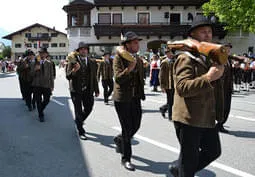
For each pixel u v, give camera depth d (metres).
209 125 3.07
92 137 6.51
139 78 4.63
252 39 33.12
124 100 4.49
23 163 4.95
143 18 32.62
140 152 5.42
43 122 8.08
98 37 32.72
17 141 6.21
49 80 8.14
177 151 5.48
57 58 62.66
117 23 32.66
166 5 31.89
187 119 3.05
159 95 14.22
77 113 6.32
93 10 32.78
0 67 41.59
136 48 4.54
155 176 4.35
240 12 21.94
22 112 9.64
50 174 4.48
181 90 2.90
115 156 5.25
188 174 3.20
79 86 6.21
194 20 3.14
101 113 9.35
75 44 33.38
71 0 33.34
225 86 6.25
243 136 6.52
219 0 22.62
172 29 32.00
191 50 2.91
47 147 5.80
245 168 4.66
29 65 9.73
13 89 17.12
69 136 6.61
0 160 5.10
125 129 4.59
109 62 11.17
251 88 17.02
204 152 3.34
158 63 15.66
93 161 5.01
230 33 33.06
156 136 6.51
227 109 6.51
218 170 4.57
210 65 2.99
